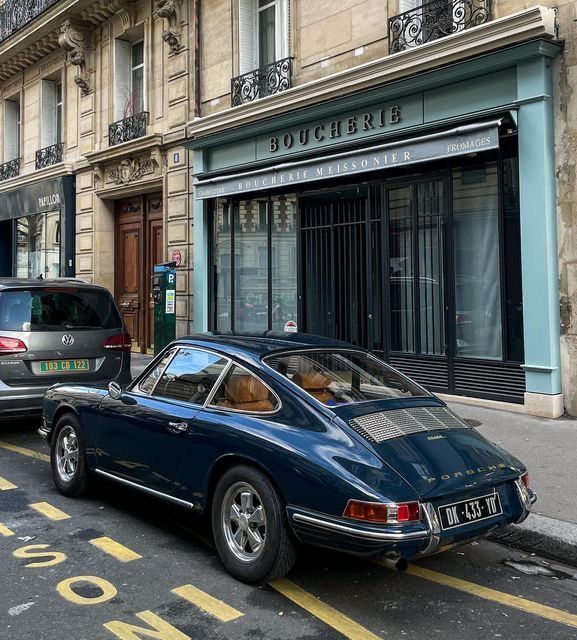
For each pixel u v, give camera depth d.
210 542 4.79
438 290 9.63
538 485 5.74
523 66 8.26
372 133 10.18
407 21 9.70
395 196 10.15
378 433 3.94
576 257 8.03
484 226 9.07
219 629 3.51
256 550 4.01
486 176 9.03
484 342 9.12
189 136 13.68
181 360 4.98
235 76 12.80
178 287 14.09
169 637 3.42
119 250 16.77
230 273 13.14
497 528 3.95
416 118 9.56
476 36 8.55
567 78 8.07
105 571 4.23
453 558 4.64
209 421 4.36
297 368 4.48
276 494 3.92
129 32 15.70
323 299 11.27
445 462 3.88
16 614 3.64
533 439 7.20
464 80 8.95
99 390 5.59
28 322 7.55
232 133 12.40
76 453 5.71
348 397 4.32
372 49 10.34
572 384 8.13
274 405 4.20
